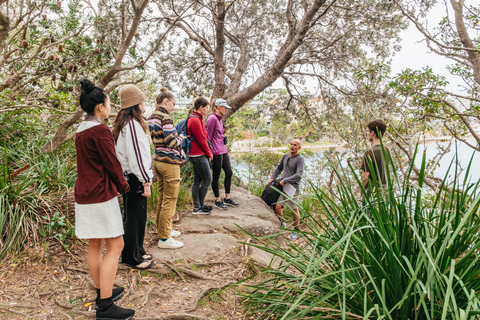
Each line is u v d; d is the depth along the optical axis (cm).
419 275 179
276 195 491
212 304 260
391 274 183
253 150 1062
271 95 1083
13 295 243
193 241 367
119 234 220
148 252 333
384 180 317
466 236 176
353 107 738
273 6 941
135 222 287
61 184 362
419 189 184
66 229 320
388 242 180
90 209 210
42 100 470
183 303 257
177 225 418
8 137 428
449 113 589
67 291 256
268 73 696
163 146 321
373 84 603
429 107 604
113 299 250
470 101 591
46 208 328
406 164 529
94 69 619
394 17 666
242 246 366
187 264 315
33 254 286
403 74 582
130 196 283
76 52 563
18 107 394
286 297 225
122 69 432
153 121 317
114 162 213
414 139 636
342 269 169
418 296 175
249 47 986
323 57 877
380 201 208
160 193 355
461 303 175
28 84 568
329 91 935
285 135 1719
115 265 223
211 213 466
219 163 469
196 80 986
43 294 249
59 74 563
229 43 1027
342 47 797
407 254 192
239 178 777
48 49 565
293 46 636
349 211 217
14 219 297
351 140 660
